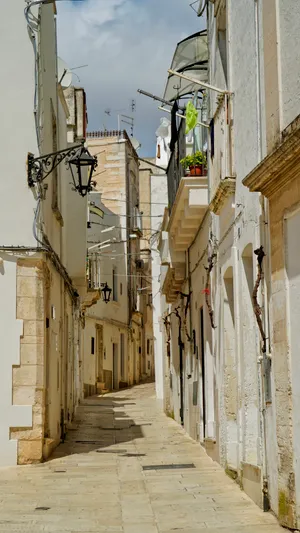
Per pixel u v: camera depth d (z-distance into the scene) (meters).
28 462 12.55
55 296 15.36
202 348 15.62
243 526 7.81
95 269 34.88
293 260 7.54
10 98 13.06
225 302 11.72
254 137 9.37
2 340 12.69
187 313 18.16
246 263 10.23
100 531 7.81
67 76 20.27
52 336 14.64
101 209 40.72
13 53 13.17
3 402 12.59
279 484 7.84
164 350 26.11
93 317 39.53
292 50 7.55
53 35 15.83
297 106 7.38
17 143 13.01
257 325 9.27
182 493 9.80
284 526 7.67
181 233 16.23
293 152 6.99
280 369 7.81
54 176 15.73
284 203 7.68
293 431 7.48
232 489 10.01
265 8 8.41
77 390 27.36
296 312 7.45
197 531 7.67
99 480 10.95
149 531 7.76
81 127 20.62
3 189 12.91
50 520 8.33
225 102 10.98
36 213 12.94
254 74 9.38
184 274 18.56
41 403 12.71
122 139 45.12
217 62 12.29
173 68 14.63
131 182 47.38
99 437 17.12
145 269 55.66
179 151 14.80
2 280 12.77
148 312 59.25
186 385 18.23
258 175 8.01
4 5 13.23
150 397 34.62
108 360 42.91
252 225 9.39
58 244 17.05
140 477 11.20
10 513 8.71
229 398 11.43
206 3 13.45
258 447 8.92
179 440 16.38
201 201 13.55
